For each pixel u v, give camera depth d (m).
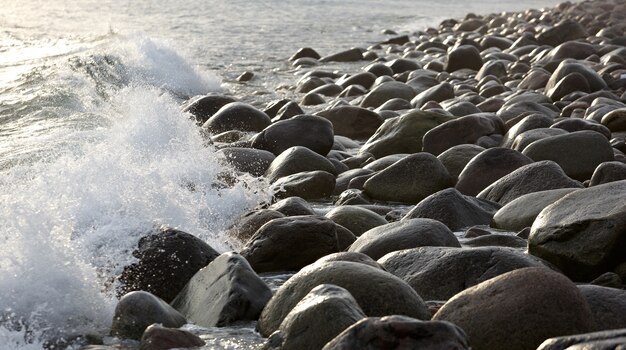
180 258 4.27
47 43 14.04
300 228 4.54
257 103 9.90
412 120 7.00
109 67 10.29
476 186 5.73
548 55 12.06
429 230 4.45
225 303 3.87
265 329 3.74
